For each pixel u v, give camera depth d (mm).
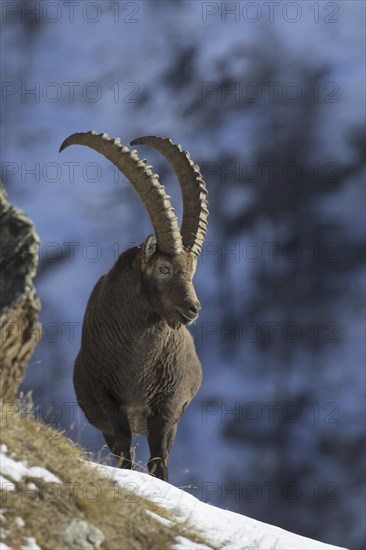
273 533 21828
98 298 29734
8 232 19109
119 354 29000
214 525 20984
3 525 15938
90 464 20781
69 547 16312
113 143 28562
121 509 18703
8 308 18547
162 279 28047
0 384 19250
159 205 27922
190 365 30281
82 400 30766
